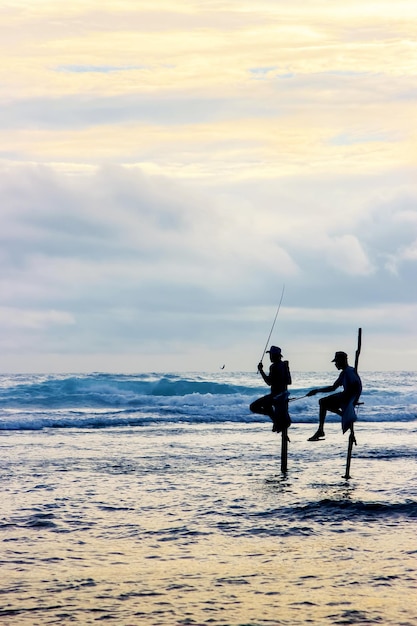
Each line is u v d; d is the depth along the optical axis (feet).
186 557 29.53
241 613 22.79
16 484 46.55
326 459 59.06
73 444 71.00
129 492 43.75
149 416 103.76
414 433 82.99
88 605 23.61
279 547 30.99
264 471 52.34
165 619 22.30
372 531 33.68
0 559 29.17
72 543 31.83
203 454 62.69
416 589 25.11
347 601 23.86
